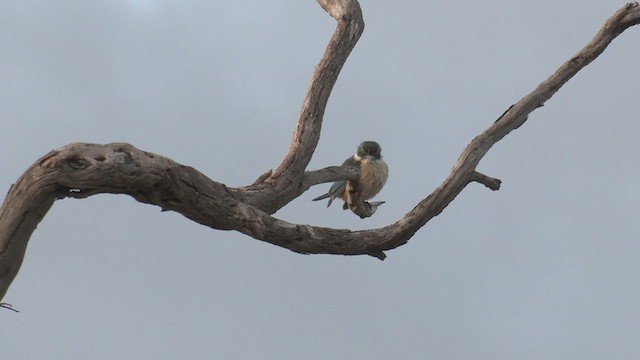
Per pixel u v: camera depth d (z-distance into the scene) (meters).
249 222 10.23
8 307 8.50
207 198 9.73
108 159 8.48
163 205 9.54
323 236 11.21
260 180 11.84
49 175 8.12
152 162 8.98
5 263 8.26
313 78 12.58
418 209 12.15
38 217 8.26
